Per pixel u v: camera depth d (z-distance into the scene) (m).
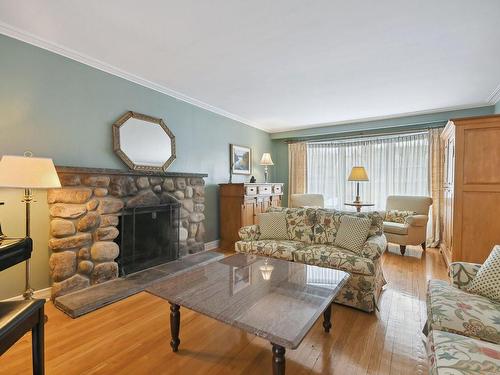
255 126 5.72
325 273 1.99
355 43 2.40
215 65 2.87
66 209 2.45
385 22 2.08
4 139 2.23
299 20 2.06
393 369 1.60
